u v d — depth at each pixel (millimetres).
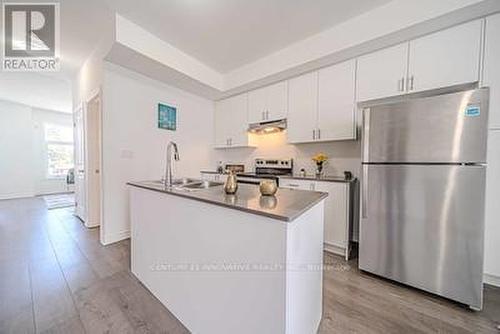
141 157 3174
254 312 1048
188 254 1407
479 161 1517
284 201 1201
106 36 2482
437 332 1371
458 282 1608
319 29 2480
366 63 2455
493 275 1827
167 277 1591
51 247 2666
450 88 2008
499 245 1796
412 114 1754
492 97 1798
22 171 6266
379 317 1502
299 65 2760
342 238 2482
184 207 1431
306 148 3395
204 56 3123
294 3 2074
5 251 2543
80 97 3766
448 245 1642
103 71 2725
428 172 1703
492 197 1808
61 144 7223
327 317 1500
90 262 2287
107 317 1498
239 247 1103
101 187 2777
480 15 1821
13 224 3592
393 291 1811
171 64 2854
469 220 1562
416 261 1777
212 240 1242
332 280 1986
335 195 2527
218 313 1223
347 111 2613
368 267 2041
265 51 2975
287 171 3535
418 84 2131
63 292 1767
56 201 5578
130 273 2074
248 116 3779
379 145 1925
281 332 944
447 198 1634
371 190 1989
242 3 2078
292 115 3148
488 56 1814
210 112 4363
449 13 1792
